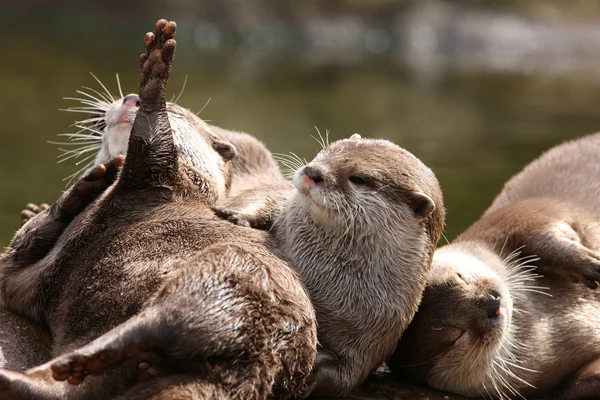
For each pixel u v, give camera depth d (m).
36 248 19.23
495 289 21.11
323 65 89.19
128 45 91.69
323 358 17.66
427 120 58.28
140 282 16.27
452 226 33.41
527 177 26.62
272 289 15.38
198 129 21.75
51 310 17.80
